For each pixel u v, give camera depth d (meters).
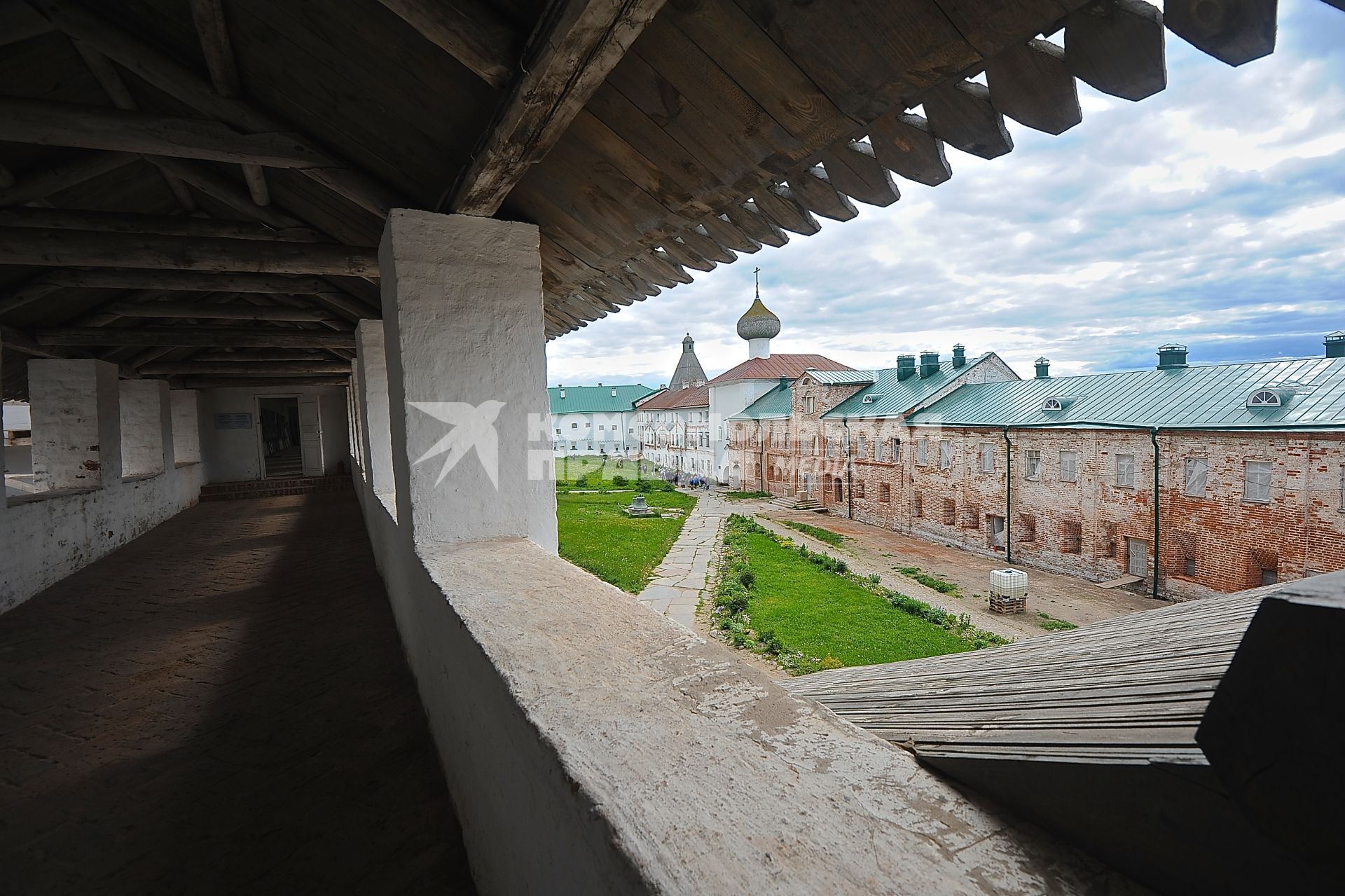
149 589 6.13
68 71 3.57
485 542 2.87
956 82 1.21
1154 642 1.10
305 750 2.92
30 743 3.09
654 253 2.75
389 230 2.88
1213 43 0.84
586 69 1.66
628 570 10.99
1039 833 0.72
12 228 3.81
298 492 14.76
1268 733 0.44
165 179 5.29
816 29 1.26
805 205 1.87
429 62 2.17
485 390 2.95
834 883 0.65
